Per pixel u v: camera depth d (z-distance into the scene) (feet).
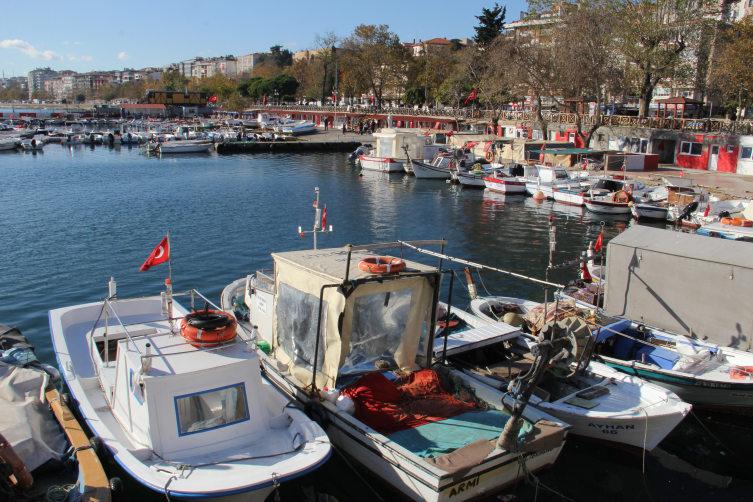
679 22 135.95
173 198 114.52
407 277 29.71
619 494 27.61
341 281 27.84
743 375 33.06
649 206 93.81
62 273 60.59
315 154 229.04
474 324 40.29
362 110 306.55
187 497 21.99
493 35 232.53
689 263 37.50
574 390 32.76
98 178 147.23
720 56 137.69
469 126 232.53
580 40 139.33
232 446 25.66
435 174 156.35
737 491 28.19
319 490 27.84
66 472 25.20
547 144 153.28
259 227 87.25
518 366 36.50
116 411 28.37
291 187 135.54
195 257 68.23
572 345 24.48
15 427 25.22
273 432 26.86
